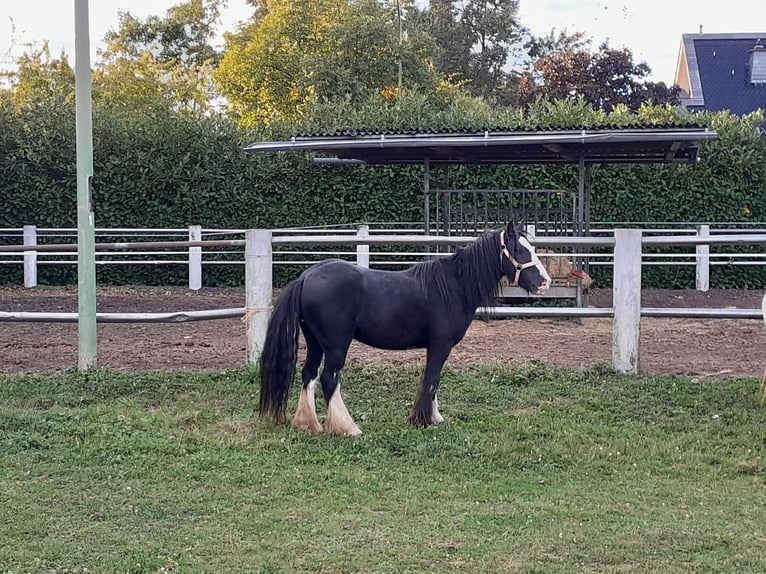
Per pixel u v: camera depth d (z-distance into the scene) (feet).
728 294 56.34
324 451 21.17
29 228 59.62
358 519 16.67
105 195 62.18
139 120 62.80
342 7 110.73
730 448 22.11
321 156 58.85
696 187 59.57
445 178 50.29
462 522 16.53
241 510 17.13
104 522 16.46
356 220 61.16
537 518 16.80
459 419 24.34
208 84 120.98
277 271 61.87
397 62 104.01
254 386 27.55
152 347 35.09
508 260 22.89
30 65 111.04
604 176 59.47
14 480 18.88
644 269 60.13
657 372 30.35
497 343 35.96
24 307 48.14
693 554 15.05
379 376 28.60
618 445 21.95
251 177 61.62
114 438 21.85
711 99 130.21
